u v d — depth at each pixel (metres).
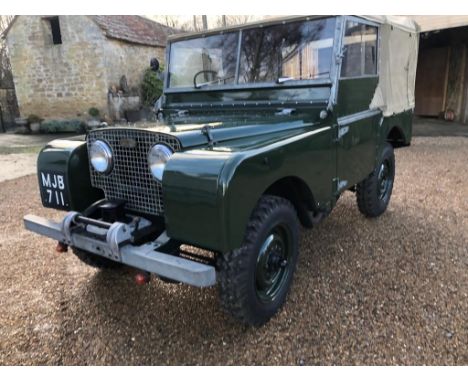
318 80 2.96
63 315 2.82
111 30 13.63
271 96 3.18
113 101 13.77
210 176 1.98
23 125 14.62
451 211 4.71
